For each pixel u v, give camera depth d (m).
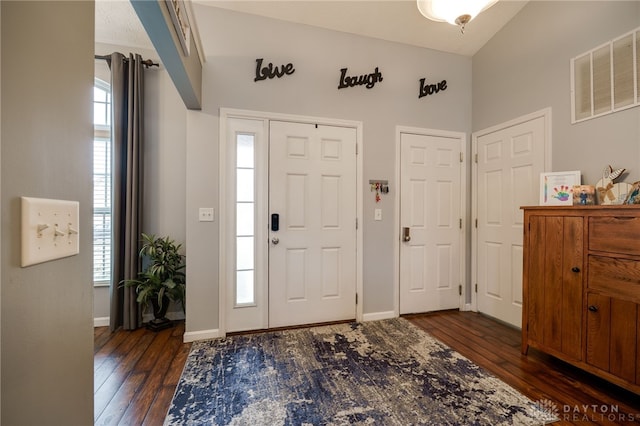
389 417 1.55
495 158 3.00
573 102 2.31
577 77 2.29
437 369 2.02
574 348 1.88
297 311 2.76
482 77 3.16
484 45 3.13
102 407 1.63
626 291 1.64
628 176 1.98
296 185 2.74
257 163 2.64
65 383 0.57
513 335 2.60
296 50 2.71
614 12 2.06
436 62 3.19
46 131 0.50
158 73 2.90
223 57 2.52
